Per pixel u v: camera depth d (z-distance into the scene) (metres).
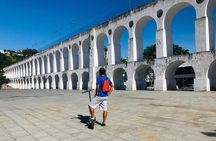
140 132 7.90
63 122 10.15
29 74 83.94
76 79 55.81
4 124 10.16
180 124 8.88
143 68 36.50
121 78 41.84
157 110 12.60
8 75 111.19
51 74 64.50
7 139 7.65
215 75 27.44
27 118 11.53
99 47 46.34
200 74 26.92
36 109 15.05
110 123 9.52
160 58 31.77
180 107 13.45
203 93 22.81
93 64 45.78
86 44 50.66
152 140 6.94
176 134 7.48
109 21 41.81
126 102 17.41
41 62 72.88
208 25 27.25
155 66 32.50
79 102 18.77
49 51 65.94
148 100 18.34
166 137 7.18
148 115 11.12
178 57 29.34
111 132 8.06
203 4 27.19
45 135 8.02
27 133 8.38
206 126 8.41
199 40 27.55
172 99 18.25
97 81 8.90
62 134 8.06
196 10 27.94
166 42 32.09
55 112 13.27
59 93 35.25
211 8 27.66
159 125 8.85
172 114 11.12
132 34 36.88
